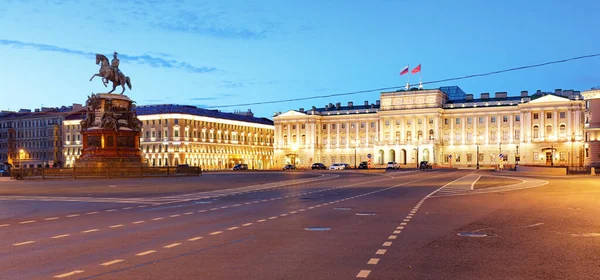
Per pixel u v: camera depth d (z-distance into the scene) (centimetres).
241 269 1280
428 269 1274
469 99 17262
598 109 9944
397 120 16975
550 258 1404
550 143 15100
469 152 16400
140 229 1978
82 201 3291
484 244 1619
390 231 1894
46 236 1825
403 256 1434
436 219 2247
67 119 16888
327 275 1215
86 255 1468
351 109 18750
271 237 1769
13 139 18275
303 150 18112
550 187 4422
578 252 1486
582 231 1880
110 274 1238
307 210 2656
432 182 5512
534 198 3294
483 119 16312
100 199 3434
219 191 4188
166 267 1308
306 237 1766
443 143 16750
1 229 2012
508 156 15950
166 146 16012
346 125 18038
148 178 6875
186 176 7538
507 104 16062
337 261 1369
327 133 18275
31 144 17812
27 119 17912
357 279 1177
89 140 7294
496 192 3862
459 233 1844
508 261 1366
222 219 2288
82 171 6669
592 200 3127
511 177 6838
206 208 2794
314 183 5453
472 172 9619
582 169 8419
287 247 1577
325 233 1855
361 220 2223
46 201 3312
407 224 2086
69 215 2494
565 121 15050
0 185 5400
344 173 9294
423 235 1800
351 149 17925
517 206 2791
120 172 6838
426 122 16562
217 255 1458
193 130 16400
